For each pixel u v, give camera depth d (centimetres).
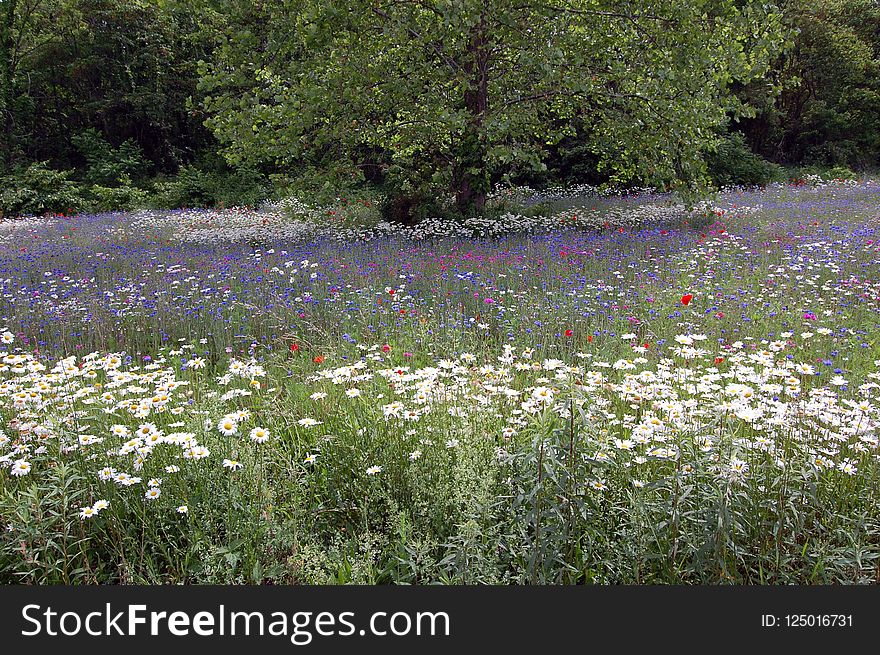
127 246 1240
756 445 288
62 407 367
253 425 347
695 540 258
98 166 2734
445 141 1495
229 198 2267
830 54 2888
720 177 2195
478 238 1165
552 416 272
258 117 1177
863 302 657
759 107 2708
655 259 900
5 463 309
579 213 1367
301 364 534
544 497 258
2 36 2873
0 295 822
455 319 641
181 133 3303
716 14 1202
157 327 682
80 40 2989
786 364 389
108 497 296
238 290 778
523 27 1163
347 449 335
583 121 1516
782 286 731
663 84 1175
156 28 3058
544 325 614
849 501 282
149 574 267
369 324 641
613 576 261
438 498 281
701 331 605
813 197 1717
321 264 913
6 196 2162
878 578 251
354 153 1487
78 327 684
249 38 1130
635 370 481
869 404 333
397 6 1129
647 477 284
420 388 370
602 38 1182
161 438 304
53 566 262
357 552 282
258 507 285
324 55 1173
